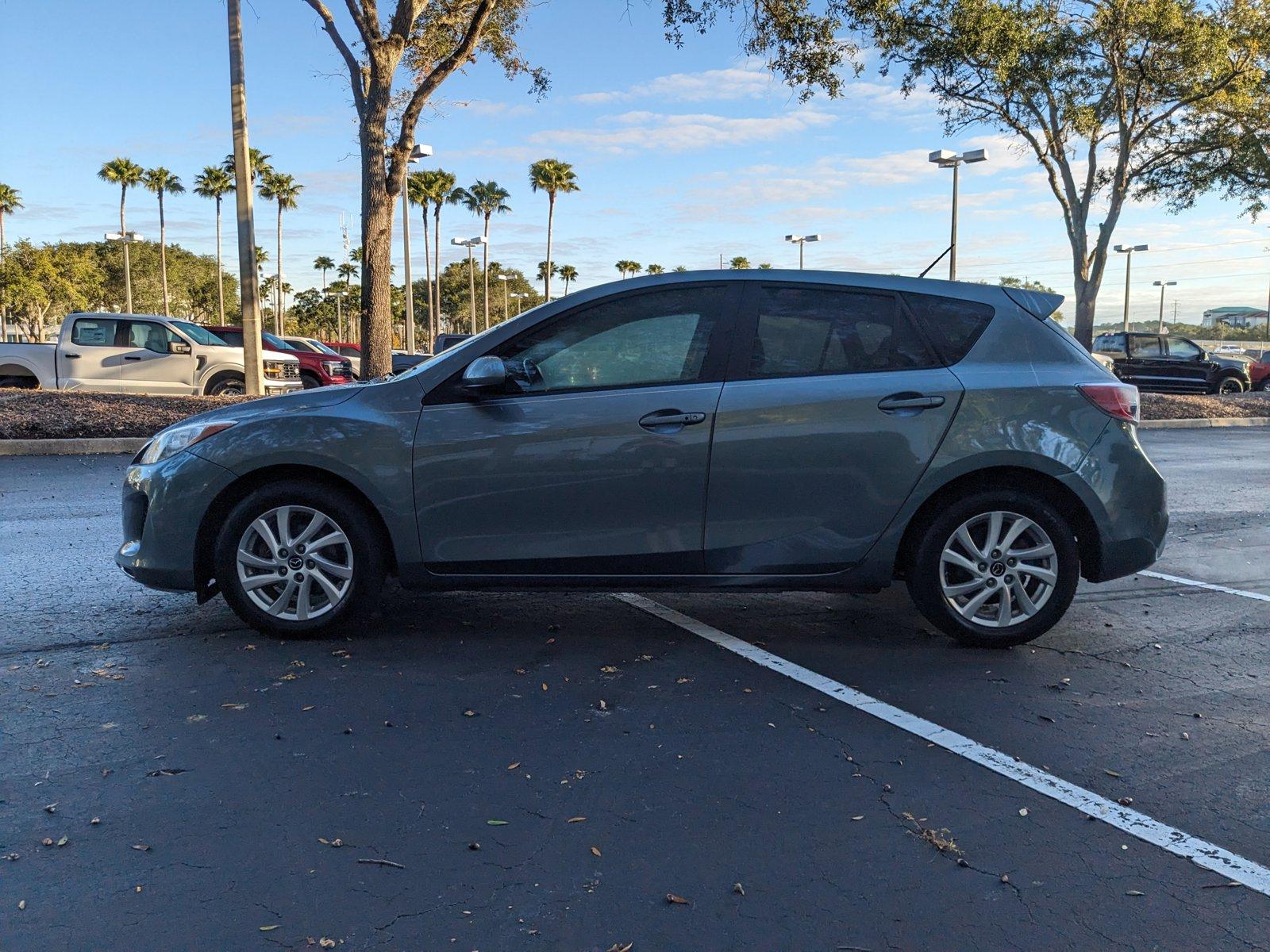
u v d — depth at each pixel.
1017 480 4.58
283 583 4.59
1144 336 29.45
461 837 2.85
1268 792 3.22
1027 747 3.55
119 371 16.28
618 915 2.49
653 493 4.43
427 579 4.54
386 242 14.42
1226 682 4.28
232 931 2.39
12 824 2.89
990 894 2.60
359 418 4.47
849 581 4.53
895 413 4.43
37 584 5.70
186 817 2.95
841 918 2.49
